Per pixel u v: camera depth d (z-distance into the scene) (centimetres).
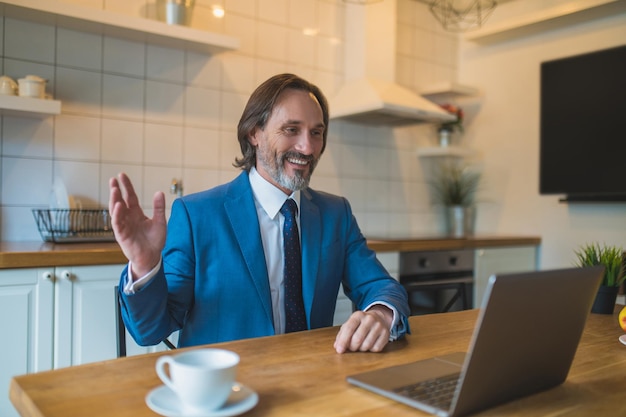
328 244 141
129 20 224
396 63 351
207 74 271
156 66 256
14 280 178
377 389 77
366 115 291
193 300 125
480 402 71
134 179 251
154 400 69
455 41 383
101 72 241
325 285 137
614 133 291
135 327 102
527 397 79
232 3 279
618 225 302
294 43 302
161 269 100
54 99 231
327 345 103
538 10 338
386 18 318
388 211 349
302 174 133
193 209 129
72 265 188
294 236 135
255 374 84
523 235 346
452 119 306
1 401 176
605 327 131
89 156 239
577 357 102
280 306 133
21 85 208
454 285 181
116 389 75
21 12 211
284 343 104
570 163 311
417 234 345
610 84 293
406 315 116
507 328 70
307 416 68
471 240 304
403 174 356
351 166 330
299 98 132
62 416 65
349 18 321
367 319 103
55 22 223
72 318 189
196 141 269
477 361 68
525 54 346
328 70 317
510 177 355
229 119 279
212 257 126
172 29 235
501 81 360
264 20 290
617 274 149
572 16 306
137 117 252
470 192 376
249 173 141
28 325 181
